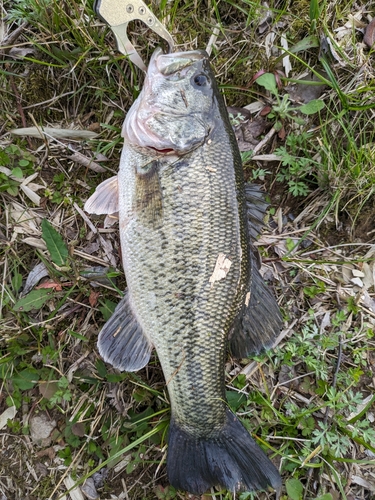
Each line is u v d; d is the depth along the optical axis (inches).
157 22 17.0
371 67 20.6
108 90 19.2
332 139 20.6
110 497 19.0
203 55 16.8
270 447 18.6
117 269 19.7
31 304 18.5
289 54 20.0
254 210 18.0
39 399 19.3
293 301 20.9
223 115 16.8
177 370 16.3
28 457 19.1
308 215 21.1
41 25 18.2
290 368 20.4
